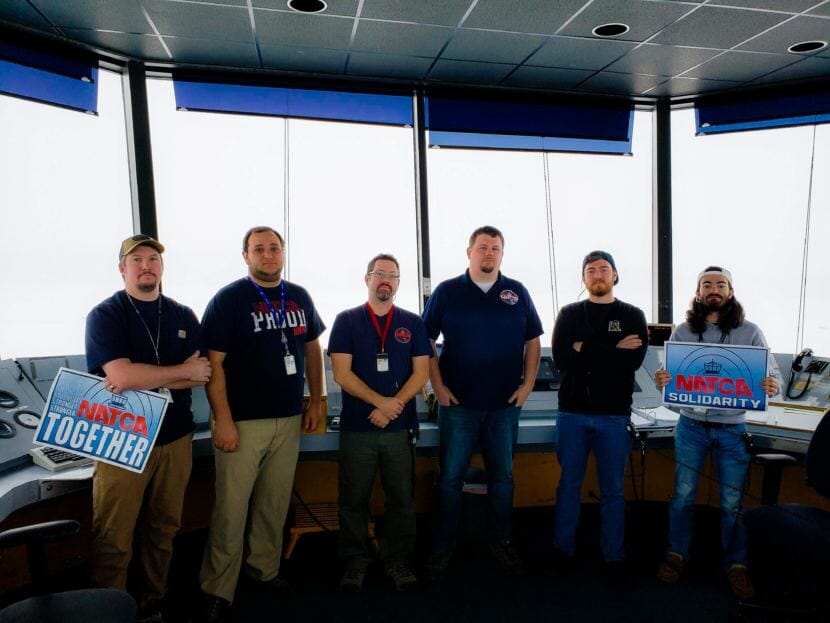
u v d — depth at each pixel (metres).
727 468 2.47
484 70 3.47
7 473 2.07
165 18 2.76
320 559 2.79
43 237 3.05
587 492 3.52
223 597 2.23
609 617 2.28
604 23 2.88
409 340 2.49
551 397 3.06
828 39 3.06
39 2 2.59
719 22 2.87
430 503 3.28
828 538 1.88
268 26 2.87
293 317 2.34
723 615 2.29
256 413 2.21
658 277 3.98
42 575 1.49
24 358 2.52
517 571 2.60
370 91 3.60
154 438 1.94
